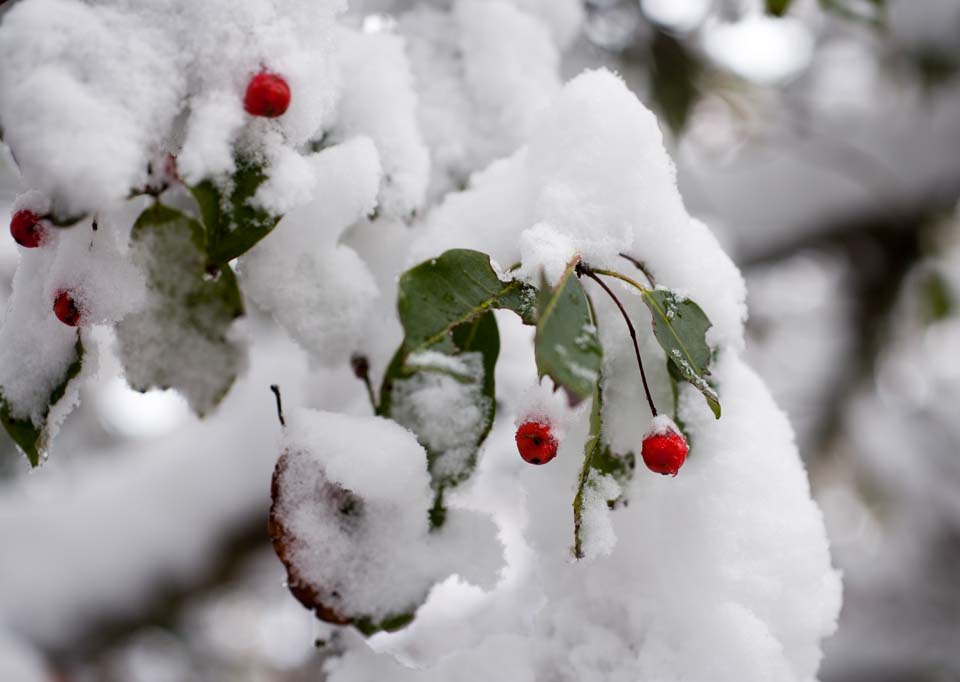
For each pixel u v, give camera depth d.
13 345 0.42
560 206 0.42
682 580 0.42
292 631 1.27
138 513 0.86
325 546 0.42
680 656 0.42
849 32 0.92
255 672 1.21
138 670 0.98
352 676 0.42
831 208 1.01
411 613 0.42
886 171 0.99
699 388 0.40
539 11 0.50
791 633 0.42
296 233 0.43
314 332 0.43
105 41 0.40
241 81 0.40
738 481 0.42
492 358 0.43
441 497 0.42
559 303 0.39
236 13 0.40
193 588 0.88
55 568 0.84
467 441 0.43
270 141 0.41
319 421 0.41
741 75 0.69
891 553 1.27
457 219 0.44
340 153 0.42
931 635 1.24
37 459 0.42
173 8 0.40
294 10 0.41
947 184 0.98
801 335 1.27
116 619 0.85
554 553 0.43
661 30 0.65
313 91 0.41
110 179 0.39
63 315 0.41
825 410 1.14
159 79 0.40
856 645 1.23
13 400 0.42
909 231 1.02
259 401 0.88
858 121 1.02
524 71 0.49
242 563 0.92
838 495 1.22
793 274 1.23
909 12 0.89
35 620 0.82
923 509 1.22
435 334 0.40
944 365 1.21
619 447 0.42
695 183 0.96
